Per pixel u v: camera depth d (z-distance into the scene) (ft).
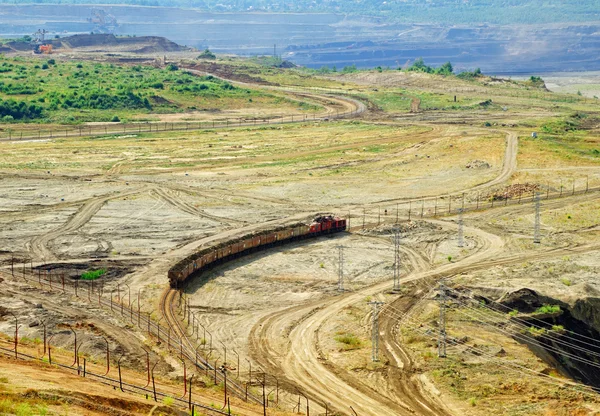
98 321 526.98
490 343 523.29
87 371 411.34
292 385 453.99
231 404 400.26
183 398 393.70
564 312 583.99
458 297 611.88
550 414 425.69
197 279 644.69
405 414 422.41
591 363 530.27
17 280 615.57
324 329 546.26
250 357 494.59
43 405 326.03
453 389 452.76
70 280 625.41
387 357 498.28
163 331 522.06
